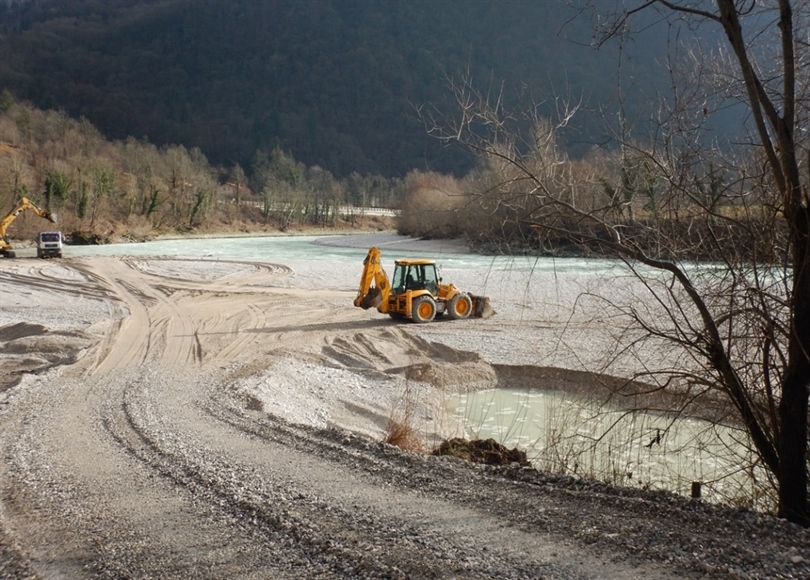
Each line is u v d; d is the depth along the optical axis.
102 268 40.72
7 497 7.09
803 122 6.46
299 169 143.75
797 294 6.18
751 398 6.82
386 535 5.62
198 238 96.81
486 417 13.39
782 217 6.61
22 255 53.44
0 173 73.31
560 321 21.45
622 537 5.29
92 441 9.51
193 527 6.06
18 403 12.35
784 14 6.15
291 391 14.47
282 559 5.30
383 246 65.75
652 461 9.52
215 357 17.72
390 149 188.75
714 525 5.43
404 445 9.90
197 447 8.99
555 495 6.40
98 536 5.92
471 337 19.75
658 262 6.82
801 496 6.23
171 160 109.62
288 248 68.69
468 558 5.09
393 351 18.61
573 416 11.55
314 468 7.77
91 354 17.89
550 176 6.96
